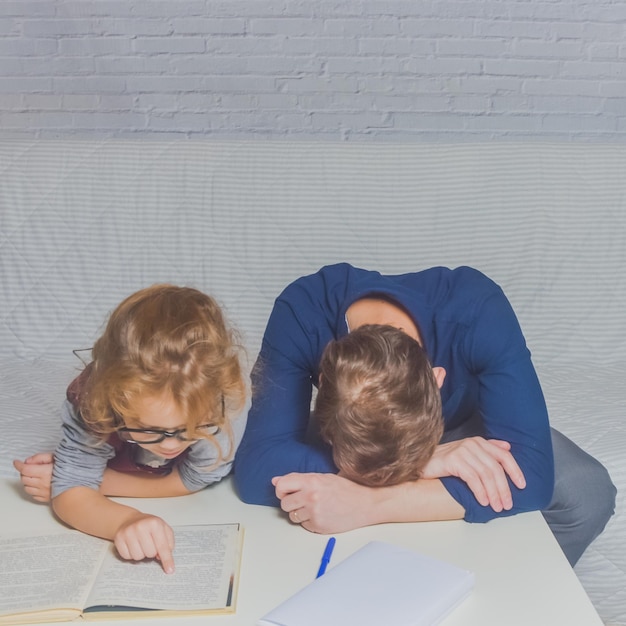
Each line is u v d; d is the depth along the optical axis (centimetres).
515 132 293
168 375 111
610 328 216
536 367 213
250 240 217
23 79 288
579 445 166
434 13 283
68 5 282
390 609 99
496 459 130
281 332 144
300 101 290
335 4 282
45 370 208
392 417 115
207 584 109
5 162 224
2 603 106
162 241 218
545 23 285
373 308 141
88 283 218
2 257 219
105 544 120
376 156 222
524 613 104
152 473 138
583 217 219
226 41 285
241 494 136
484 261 216
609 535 156
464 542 121
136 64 287
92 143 226
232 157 222
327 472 133
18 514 132
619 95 291
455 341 138
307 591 104
